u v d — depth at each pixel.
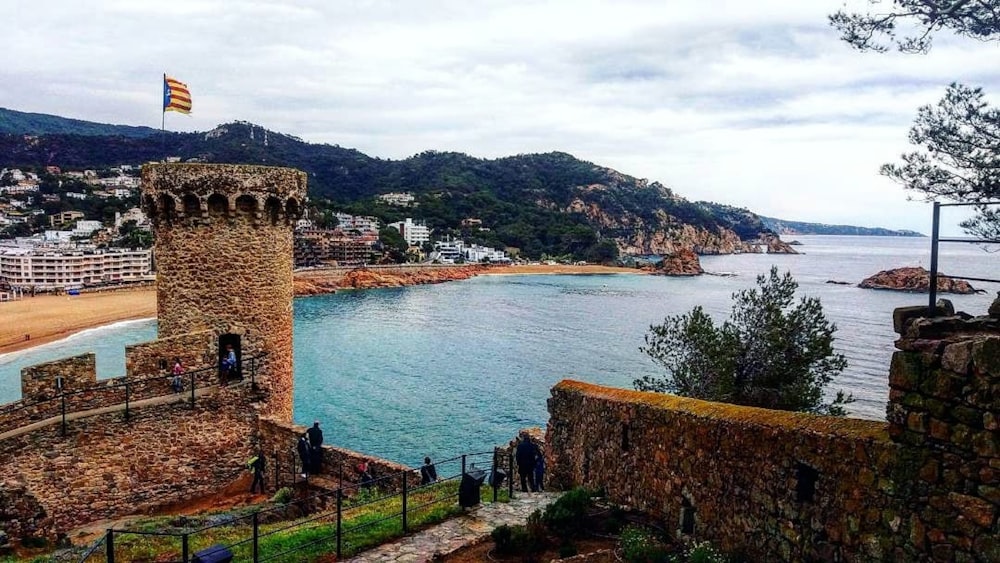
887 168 18.94
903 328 9.31
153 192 25.62
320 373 77.88
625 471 15.89
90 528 20.50
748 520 11.80
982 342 7.87
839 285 195.50
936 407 8.46
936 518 8.38
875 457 9.36
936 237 9.42
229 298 26.44
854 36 18.77
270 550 14.38
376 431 55.31
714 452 12.80
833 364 26.45
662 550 12.61
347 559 13.61
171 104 32.28
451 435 54.44
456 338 104.81
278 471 25.23
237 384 25.83
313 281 191.62
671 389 28.06
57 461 20.95
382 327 117.31
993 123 17.42
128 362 23.84
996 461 7.68
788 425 11.22
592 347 96.06
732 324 27.58
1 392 72.06
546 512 14.82
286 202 27.30
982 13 16.98
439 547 14.14
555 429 20.12
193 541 16.64
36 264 193.38
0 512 17.23
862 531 9.48
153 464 23.19
